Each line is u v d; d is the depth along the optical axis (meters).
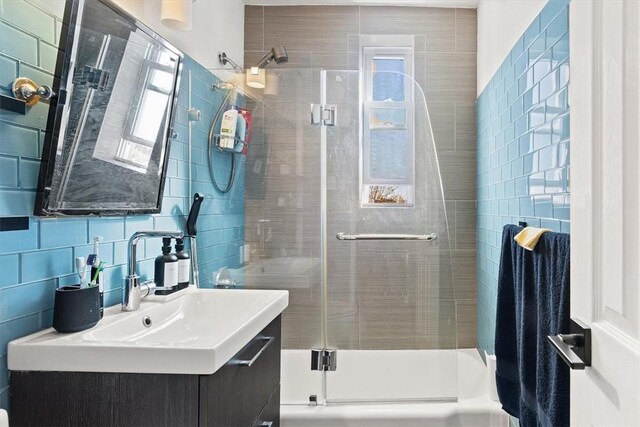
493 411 1.86
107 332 1.09
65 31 1.04
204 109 2.06
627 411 0.63
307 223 2.28
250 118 2.27
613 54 0.69
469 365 2.38
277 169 2.29
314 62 2.68
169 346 0.91
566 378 1.10
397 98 2.29
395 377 2.19
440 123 2.69
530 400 1.38
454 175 2.68
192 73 1.95
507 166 1.97
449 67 2.67
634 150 0.63
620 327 0.66
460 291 2.67
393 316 2.28
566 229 1.29
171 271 1.48
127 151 1.35
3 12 0.94
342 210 2.29
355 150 2.29
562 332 1.11
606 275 0.71
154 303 1.36
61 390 0.92
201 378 0.90
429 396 2.05
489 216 2.34
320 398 1.98
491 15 2.29
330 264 2.30
